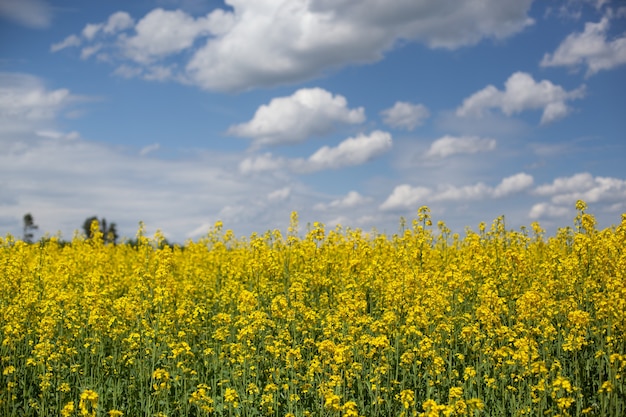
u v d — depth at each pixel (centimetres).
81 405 908
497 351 1046
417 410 1054
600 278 1444
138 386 1179
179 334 1294
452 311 1372
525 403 1030
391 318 1173
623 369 995
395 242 1883
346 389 1107
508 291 1463
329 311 1480
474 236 1788
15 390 1141
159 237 1933
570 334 1168
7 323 1302
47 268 1886
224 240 2164
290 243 1869
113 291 1822
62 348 1216
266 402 1070
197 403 1016
